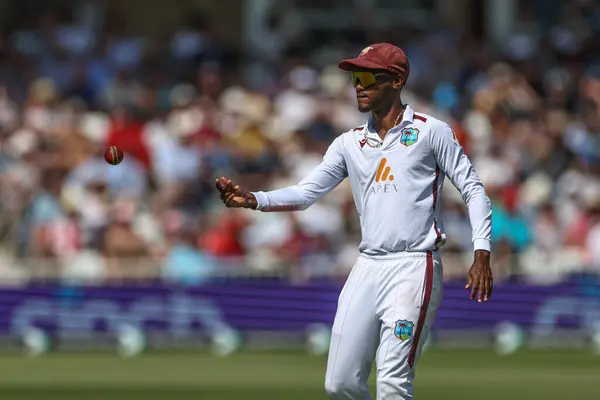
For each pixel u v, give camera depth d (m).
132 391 35.91
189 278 48.28
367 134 22.33
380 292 21.98
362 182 22.34
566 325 49.62
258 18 68.69
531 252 52.50
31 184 52.38
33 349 46.97
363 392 22.34
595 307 49.72
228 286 48.38
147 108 59.03
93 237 49.97
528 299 49.31
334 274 49.28
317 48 68.50
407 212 21.94
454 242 51.22
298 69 64.19
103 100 60.88
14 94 60.25
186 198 53.94
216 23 68.62
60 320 47.41
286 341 48.44
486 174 55.59
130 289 47.78
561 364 43.12
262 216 51.69
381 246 22.03
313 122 59.06
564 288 49.50
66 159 53.53
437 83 65.25
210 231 50.38
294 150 56.91
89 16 65.94
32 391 35.75
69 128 54.97
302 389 36.44
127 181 53.09
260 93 61.84
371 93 22.09
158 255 48.62
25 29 64.38
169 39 65.19
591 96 65.25
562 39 69.12
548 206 54.66
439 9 71.38
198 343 48.22
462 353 46.47
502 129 60.56
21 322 47.19
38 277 47.56
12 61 61.94
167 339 47.94
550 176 58.50
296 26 69.25
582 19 70.50
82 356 45.22
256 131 57.28
